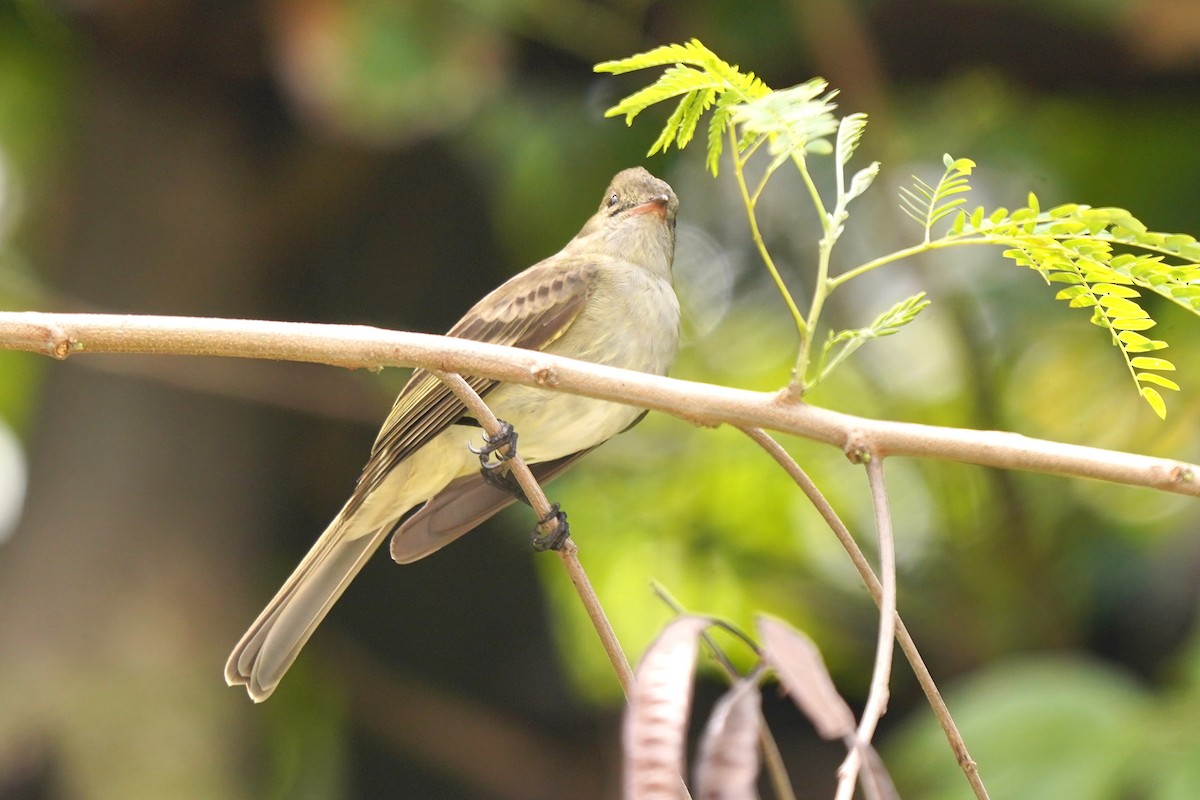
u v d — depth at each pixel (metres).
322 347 4.64
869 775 3.10
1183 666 9.27
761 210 12.56
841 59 10.62
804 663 3.22
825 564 12.67
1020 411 12.55
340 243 12.14
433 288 12.45
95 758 9.73
